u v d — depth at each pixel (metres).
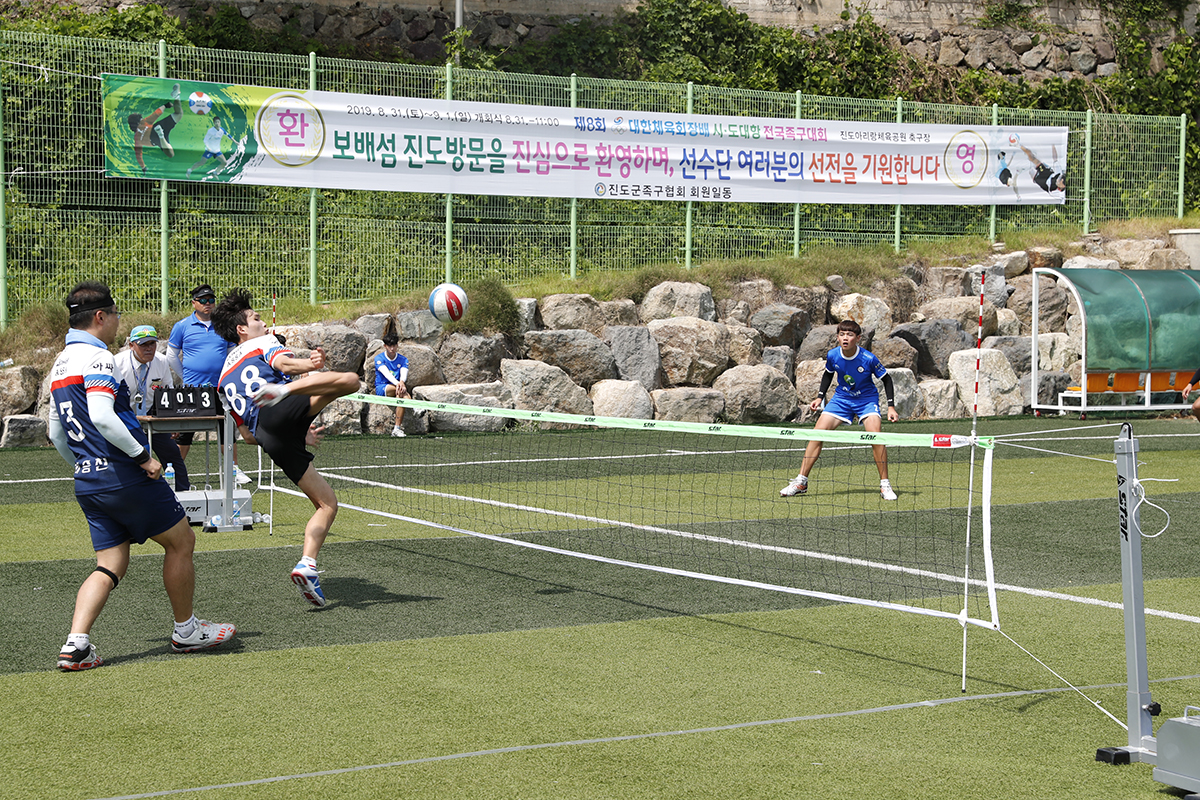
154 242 18.81
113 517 6.13
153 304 18.83
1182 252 25.50
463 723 5.26
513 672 6.10
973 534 10.34
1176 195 27.34
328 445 16.95
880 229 24.78
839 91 27.33
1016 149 25.16
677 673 6.11
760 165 22.92
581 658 6.39
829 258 23.64
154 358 11.45
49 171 18.14
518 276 21.52
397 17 25.28
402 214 20.56
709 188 22.53
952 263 24.59
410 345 19.28
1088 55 30.44
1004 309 24.11
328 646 6.59
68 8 22.55
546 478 13.85
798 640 6.84
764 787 4.50
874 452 12.35
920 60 29.27
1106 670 6.23
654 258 22.80
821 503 12.11
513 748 4.93
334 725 5.22
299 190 19.84
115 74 18.27
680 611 7.54
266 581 8.30
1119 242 25.91
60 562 8.86
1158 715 5.30
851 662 6.37
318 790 4.44
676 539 10.08
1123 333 20.41
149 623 7.08
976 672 6.20
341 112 19.67
